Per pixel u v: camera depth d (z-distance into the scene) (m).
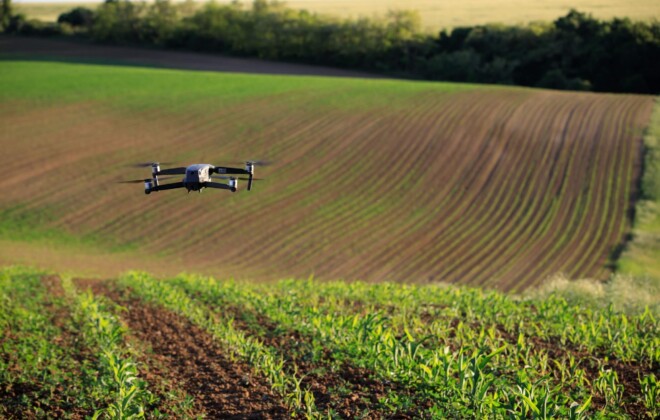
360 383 12.46
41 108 64.50
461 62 93.88
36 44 112.69
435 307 20.48
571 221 41.28
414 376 11.83
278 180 49.03
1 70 82.25
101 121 60.94
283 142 55.09
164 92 70.12
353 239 40.66
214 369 13.95
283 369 13.60
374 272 36.28
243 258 38.84
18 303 21.59
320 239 40.81
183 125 59.66
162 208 45.59
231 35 105.81
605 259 36.03
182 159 52.00
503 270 35.56
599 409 10.98
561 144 51.72
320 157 52.22
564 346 15.05
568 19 94.94
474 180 47.62
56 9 165.50
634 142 51.19
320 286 24.95
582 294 21.08
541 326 17.02
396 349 12.12
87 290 25.30
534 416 9.39
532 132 54.06
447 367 11.05
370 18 106.75
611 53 88.69
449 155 51.19
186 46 110.75
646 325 16.56
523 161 49.66
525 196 45.03
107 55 103.31
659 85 86.38
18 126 59.53
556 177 47.09
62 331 18.05
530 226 41.16
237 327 17.77
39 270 33.88
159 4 112.31
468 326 16.41
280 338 16.33
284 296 20.86
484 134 54.12
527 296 22.50
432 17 125.75
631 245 37.06
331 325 15.09
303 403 11.59
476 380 10.43
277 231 42.09
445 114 58.97
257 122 59.62
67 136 57.22
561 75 88.38
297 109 62.72
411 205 44.81
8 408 11.88
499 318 17.80
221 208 45.38
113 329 15.55
